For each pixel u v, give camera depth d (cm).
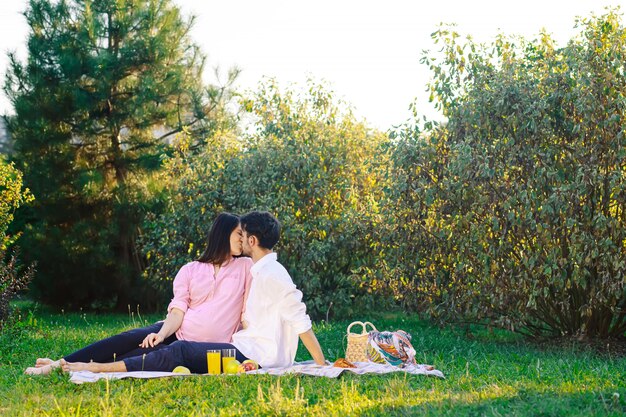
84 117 1538
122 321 1387
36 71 1544
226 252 631
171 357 577
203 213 1290
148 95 1539
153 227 1418
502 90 854
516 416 413
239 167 1276
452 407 443
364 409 444
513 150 852
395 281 1018
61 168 1534
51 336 941
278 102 1371
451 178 903
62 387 527
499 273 895
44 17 1583
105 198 1561
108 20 1605
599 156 840
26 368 649
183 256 1328
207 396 498
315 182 1239
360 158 1325
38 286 1569
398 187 938
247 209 1240
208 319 614
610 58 826
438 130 938
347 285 1288
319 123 1351
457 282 938
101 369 566
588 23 868
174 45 1638
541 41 949
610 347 877
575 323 930
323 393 496
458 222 898
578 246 817
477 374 611
